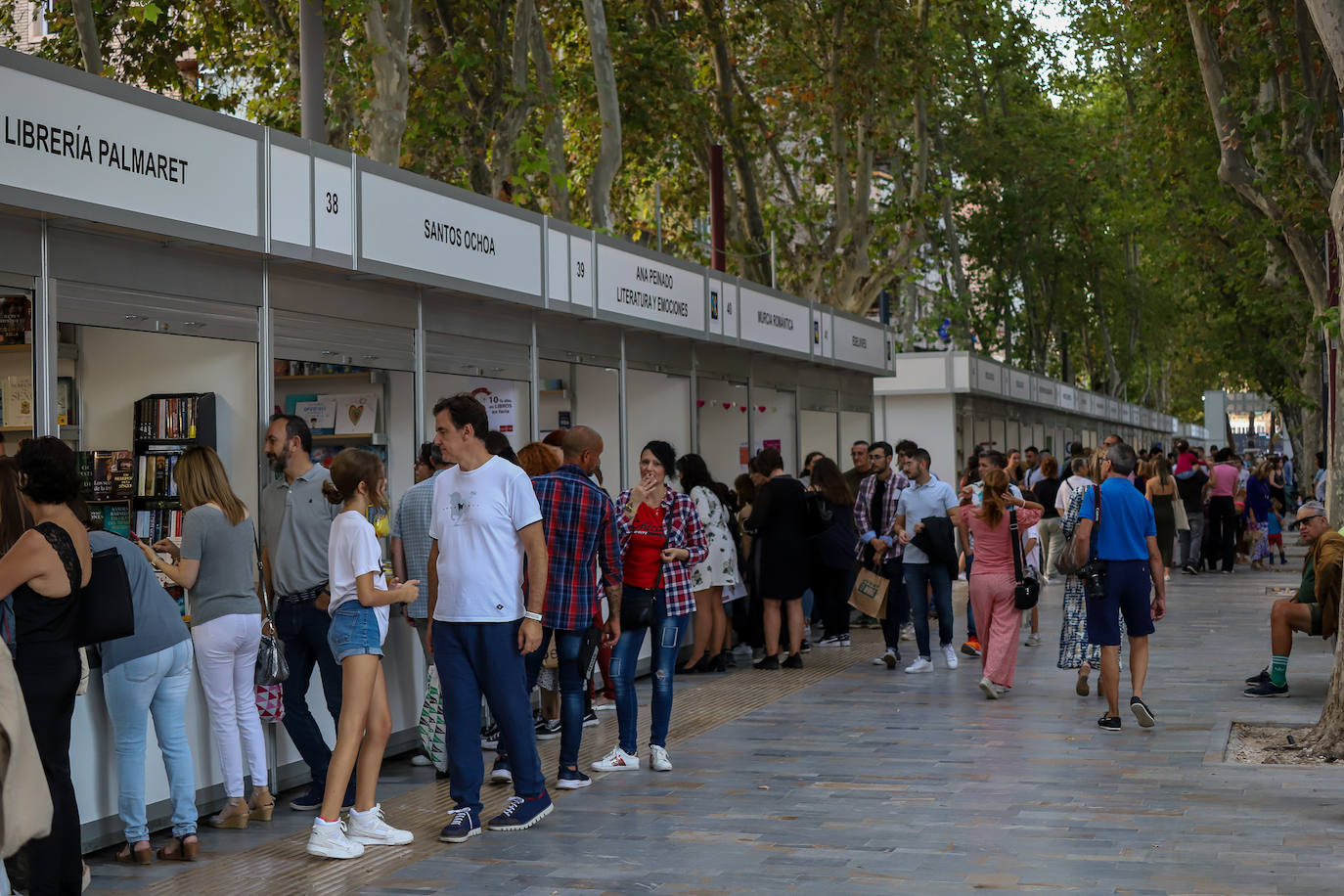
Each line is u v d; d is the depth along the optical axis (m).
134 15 12.56
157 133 6.56
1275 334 38.88
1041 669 12.21
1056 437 37.53
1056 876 5.70
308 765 7.43
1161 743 8.56
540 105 16.11
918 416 26.58
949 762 8.12
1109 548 9.09
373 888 5.79
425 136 16.05
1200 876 5.65
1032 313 41.81
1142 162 25.61
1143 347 50.19
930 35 24.25
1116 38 26.45
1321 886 5.49
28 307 6.27
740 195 25.55
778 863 6.02
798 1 23.30
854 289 24.62
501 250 9.54
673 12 22.89
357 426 8.56
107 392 6.96
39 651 5.30
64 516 5.52
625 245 11.54
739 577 12.40
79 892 5.39
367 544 6.41
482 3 16.23
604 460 12.10
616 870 5.98
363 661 6.42
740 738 9.06
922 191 25.41
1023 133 36.75
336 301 8.25
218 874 6.04
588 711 9.67
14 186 5.79
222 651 6.72
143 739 6.23
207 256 7.26
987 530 10.48
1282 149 17.28
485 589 6.64
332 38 14.00
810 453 16.97
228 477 7.51
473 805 6.65
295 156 7.51
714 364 14.05
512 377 10.20
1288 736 8.69
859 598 12.48
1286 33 17.12
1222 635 14.27
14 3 15.87
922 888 5.58
